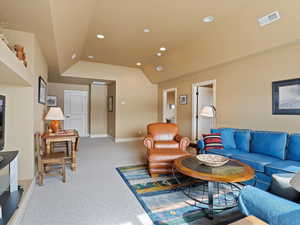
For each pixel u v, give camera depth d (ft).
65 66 16.55
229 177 5.65
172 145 10.95
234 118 12.56
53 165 11.54
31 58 8.27
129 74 21.88
